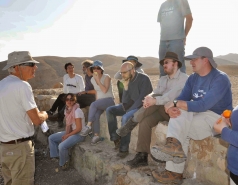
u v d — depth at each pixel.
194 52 2.70
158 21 4.37
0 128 2.75
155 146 2.44
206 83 2.69
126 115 3.66
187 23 4.03
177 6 4.00
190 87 2.90
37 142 6.30
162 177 2.78
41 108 7.79
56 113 6.55
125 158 3.88
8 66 2.77
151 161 3.60
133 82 3.74
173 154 2.39
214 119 2.58
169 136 2.47
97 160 4.04
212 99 2.48
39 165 5.04
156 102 2.97
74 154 4.84
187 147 2.78
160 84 3.40
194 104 2.50
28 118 2.87
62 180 4.45
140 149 3.27
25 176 2.86
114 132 4.19
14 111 2.71
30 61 2.82
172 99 3.02
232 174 1.80
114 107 4.12
